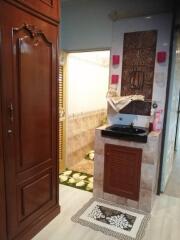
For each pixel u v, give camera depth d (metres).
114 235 1.96
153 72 2.48
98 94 4.37
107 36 2.67
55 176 2.14
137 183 2.32
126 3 2.52
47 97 1.88
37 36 1.67
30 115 1.70
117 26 2.59
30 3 1.56
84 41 2.83
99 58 4.21
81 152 3.87
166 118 2.50
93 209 2.35
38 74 1.74
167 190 2.84
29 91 1.66
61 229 2.02
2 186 1.52
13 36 1.46
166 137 2.58
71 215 2.23
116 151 2.38
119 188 2.44
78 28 2.85
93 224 2.10
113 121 2.77
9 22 1.42
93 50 2.81
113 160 2.42
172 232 2.02
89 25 2.77
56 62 1.95
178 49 2.57
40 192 1.94
